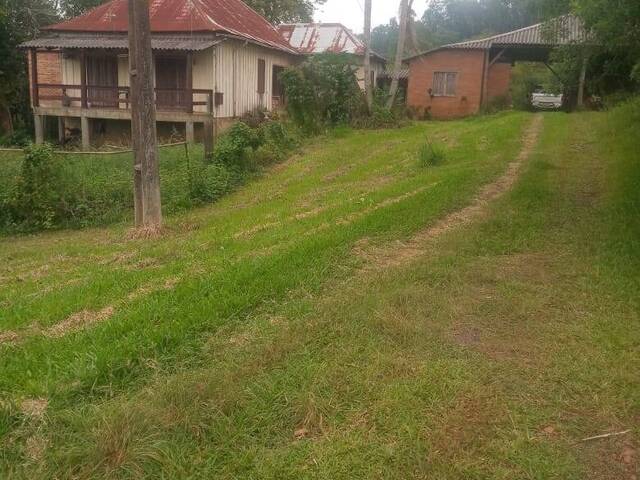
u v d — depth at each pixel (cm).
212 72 2181
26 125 2770
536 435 369
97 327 511
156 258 815
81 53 2173
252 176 1500
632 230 756
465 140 1741
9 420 370
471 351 468
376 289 588
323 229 838
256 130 1697
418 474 336
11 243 1099
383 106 2436
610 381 420
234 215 1102
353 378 425
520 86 3253
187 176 1316
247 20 2606
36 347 488
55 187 1231
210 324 504
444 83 2950
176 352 461
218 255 765
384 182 1271
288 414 388
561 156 1418
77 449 340
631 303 541
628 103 2028
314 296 579
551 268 652
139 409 371
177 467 337
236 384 413
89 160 1452
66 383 413
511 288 593
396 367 440
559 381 424
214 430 369
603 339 480
